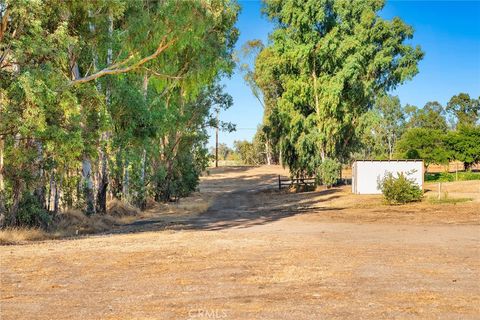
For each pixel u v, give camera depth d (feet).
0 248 44.42
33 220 65.77
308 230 62.49
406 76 175.22
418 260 33.30
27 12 53.62
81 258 36.58
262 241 47.57
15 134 59.26
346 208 110.11
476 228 60.13
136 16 68.69
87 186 84.12
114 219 86.22
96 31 69.62
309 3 166.09
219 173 313.94
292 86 172.14
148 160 127.75
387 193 114.21
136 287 25.76
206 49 76.43
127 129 88.17
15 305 22.21
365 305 20.89
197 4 68.74
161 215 105.19
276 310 20.27
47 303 22.53
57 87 57.82
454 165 326.24
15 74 55.67
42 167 64.59
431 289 24.00
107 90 82.12
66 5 61.52
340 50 165.17
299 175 195.93
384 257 34.91
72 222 74.02
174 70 81.20
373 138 303.07
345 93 172.45
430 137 213.25
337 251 38.63
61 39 56.03
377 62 170.09
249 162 400.67
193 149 157.28
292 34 173.68
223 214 106.42
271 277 27.63
